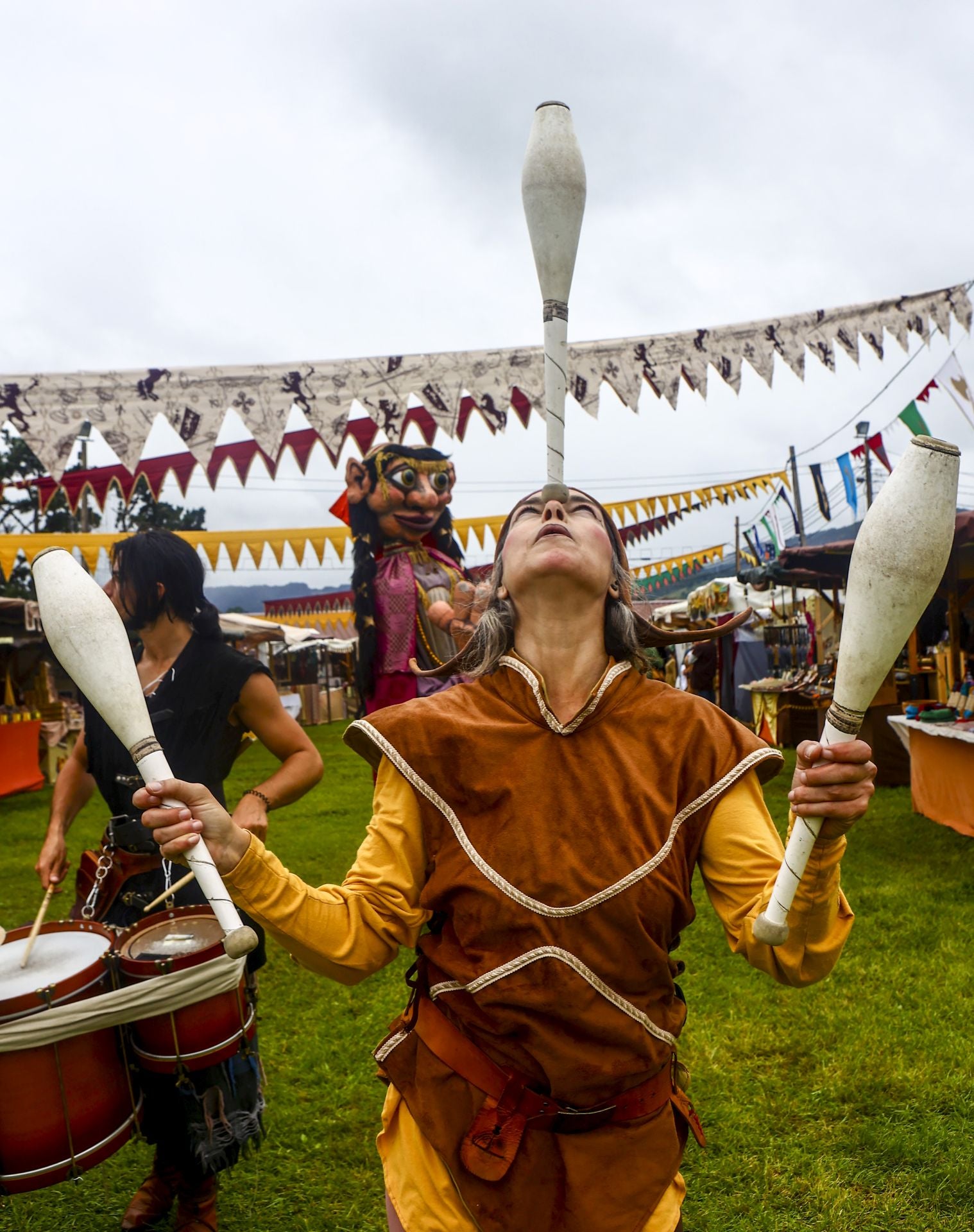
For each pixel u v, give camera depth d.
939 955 3.90
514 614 1.38
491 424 4.34
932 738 6.59
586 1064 1.15
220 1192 2.38
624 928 1.16
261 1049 3.25
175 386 4.13
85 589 1.21
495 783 1.23
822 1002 3.44
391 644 4.72
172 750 2.05
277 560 6.55
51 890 2.10
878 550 0.95
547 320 1.32
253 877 1.17
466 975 1.20
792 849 1.04
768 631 12.78
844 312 4.56
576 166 1.29
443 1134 1.18
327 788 9.59
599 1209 1.14
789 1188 2.38
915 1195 2.34
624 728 1.28
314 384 4.26
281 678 21.52
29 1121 1.59
